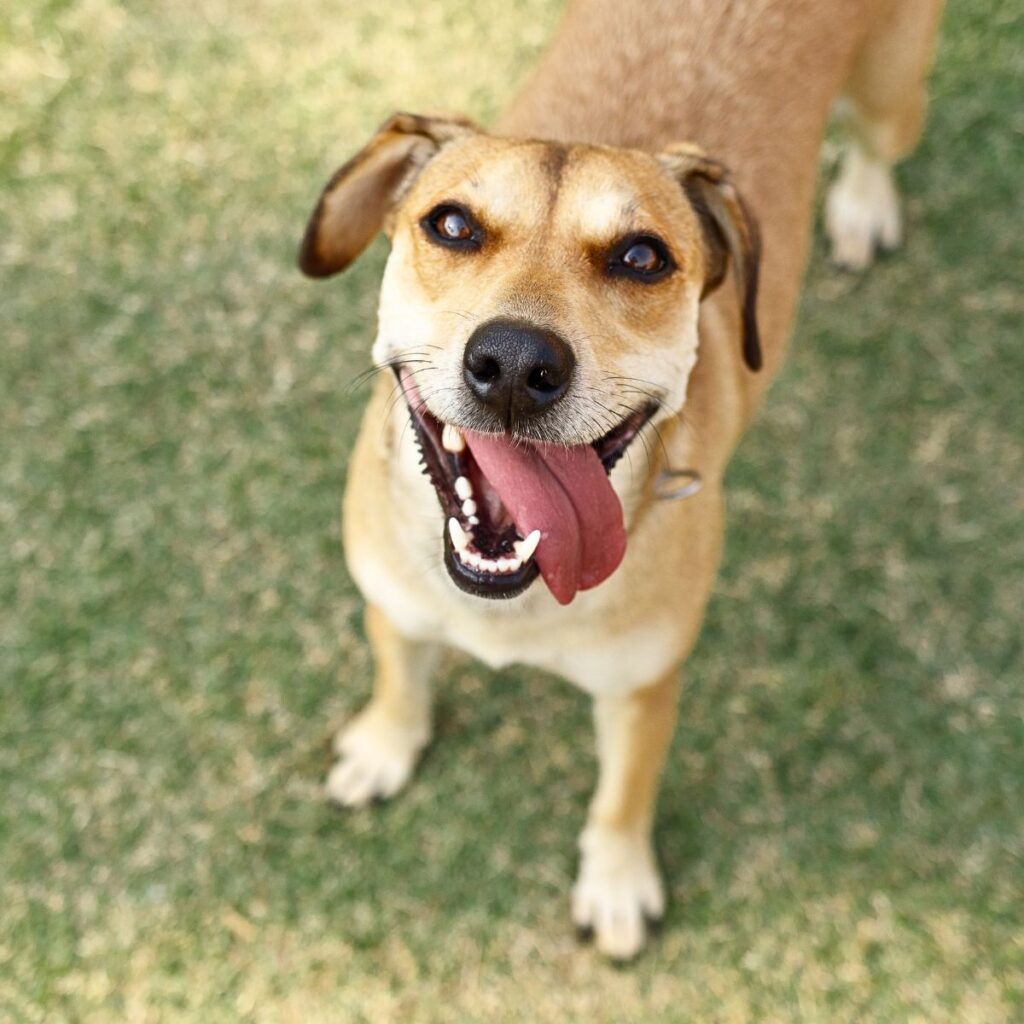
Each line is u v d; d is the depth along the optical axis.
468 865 0.87
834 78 0.84
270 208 1.02
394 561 0.74
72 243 1.00
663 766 0.90
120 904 0.85
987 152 1.06
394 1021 0.83
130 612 0.91
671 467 0.71
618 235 0.65
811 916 0.86
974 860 0.87
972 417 0.99
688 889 0.87
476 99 1.07
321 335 0.99
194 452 0.95
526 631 0.73
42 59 1.06
